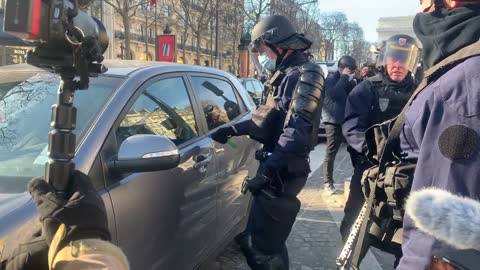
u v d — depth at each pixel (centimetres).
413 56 303
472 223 99
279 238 270
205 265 308
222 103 377
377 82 314
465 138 112
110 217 201
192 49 5472
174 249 258
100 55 118
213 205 315
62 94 117
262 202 266
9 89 256
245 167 379
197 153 295
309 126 255
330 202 551
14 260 114
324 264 380
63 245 105
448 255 97
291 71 272
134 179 225
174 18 4741
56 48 110
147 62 315
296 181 263
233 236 363
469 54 122
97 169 204
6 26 99
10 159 212
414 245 121
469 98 114
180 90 314
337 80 568
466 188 111
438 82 125
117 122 229
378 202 197
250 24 3778
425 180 121
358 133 311
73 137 118
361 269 364
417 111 132
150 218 233
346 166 773
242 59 2369
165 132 273
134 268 219
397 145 169
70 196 113
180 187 265
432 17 142
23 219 168
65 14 104
